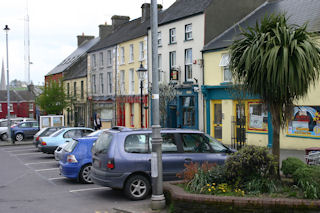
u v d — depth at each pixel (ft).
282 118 29.04
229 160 27.45
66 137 60.54
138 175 30.50
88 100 135.03
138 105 101.81
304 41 25.85
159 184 26.91
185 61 81.92
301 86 26.37
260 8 81.15
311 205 22.94
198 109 77.15
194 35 78.74
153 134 27.04
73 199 31.73
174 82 82.48
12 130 101.81
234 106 69.36
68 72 159.02
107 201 30.66
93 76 133.90
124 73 110.32
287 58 25.21
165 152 31.96
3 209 28.73
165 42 88.43
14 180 41.98
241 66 28.30
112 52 117.19
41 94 134.41
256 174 26.73
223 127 71.00
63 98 132.57
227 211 24.13
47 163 56.34
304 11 64.44
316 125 55.47
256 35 27.25
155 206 26.61
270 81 26.63
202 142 33.47
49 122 97.40
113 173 29.81
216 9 77.36
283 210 23.25
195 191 26.43
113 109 116.37
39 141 61.72
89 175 38.78
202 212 24.72
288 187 26.43
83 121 142.00
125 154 30.25
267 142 62.69
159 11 110.32
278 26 26.61
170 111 86.63
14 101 233.55
